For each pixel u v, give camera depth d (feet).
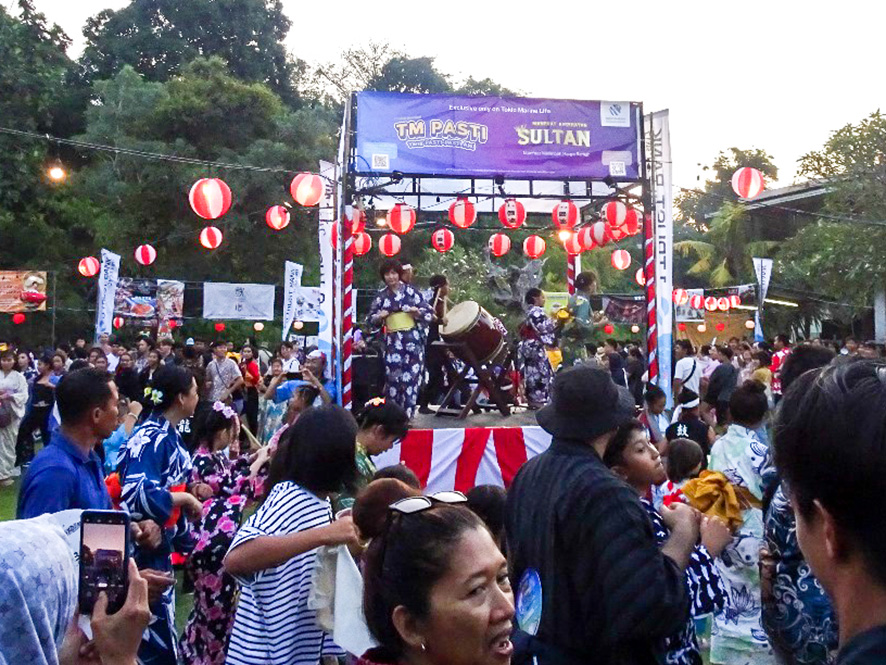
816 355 11.29
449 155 32.86
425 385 33.50
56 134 99.96
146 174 83.35
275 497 10.27
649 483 9.89
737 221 92.99
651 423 28.32
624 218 36.09
